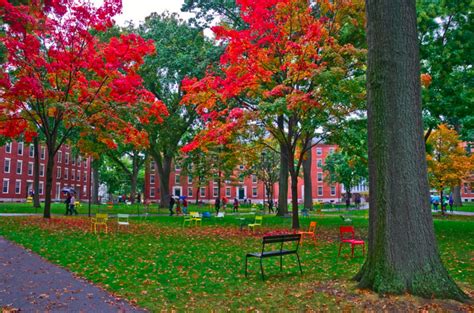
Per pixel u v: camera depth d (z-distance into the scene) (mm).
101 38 28172
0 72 16891
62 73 20234
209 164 47875
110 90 21719
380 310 6250
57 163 69250
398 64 7344
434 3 16109
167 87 31141
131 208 42344
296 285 8125
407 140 7199
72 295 7344
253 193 78312
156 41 28062
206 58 23766
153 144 33969
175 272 9508
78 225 19781
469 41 15336
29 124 21844
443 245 14203
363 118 16609
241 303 6961
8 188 59250
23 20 13484
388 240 7082
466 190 73938
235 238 16391
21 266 9766
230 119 17172
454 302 6438
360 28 17562
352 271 9500
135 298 7246
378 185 7309
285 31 17031
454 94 16266
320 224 22844
